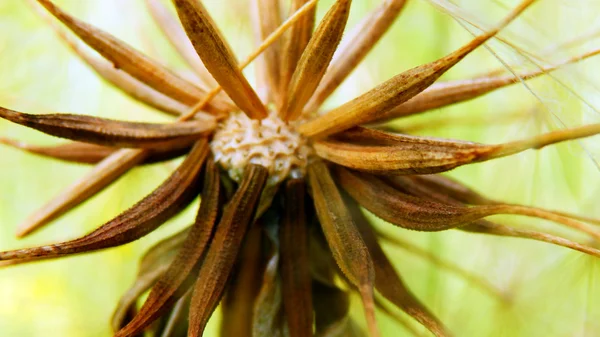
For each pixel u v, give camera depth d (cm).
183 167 11
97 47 11
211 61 10
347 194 11
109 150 11
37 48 14
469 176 13
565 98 11
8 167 14
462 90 11
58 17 11
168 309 10
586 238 12
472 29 11
